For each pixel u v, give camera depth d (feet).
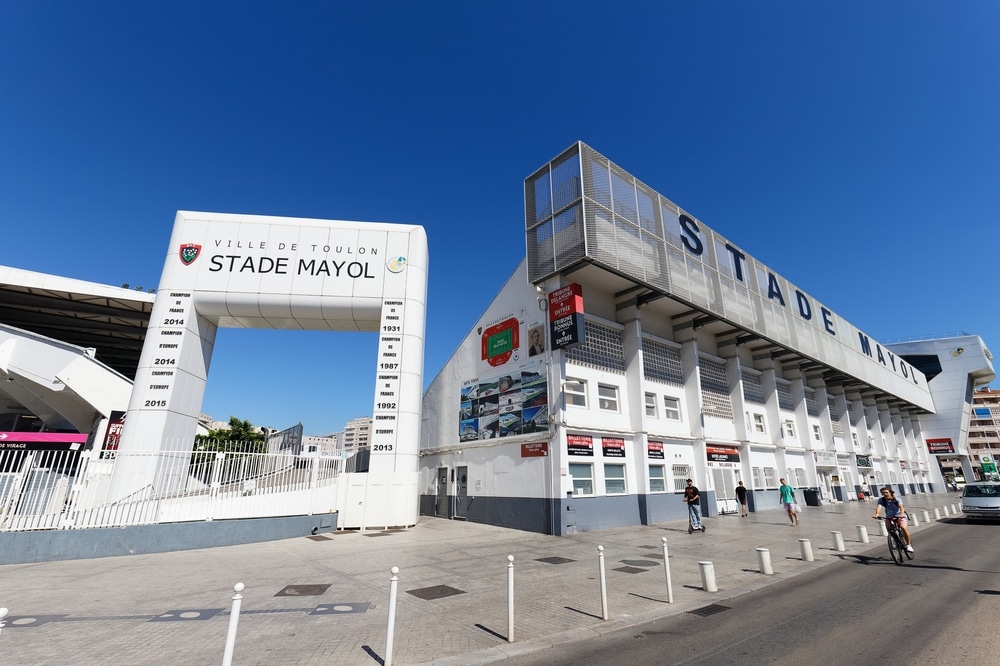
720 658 16.88
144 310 116.98
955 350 174.40
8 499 34.86
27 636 18.61
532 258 60.29
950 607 22.48
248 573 30.32
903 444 148.36
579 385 57.77
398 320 59.57
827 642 18.24
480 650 17.57
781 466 84.17
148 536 38.01
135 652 17.04
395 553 38.09
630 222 60.70
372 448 55.57
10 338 81.00
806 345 95.14
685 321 72.43
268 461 47.34
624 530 53.26
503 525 56.65
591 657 17.17
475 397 66.64
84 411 94.58
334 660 16.51
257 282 57.93
